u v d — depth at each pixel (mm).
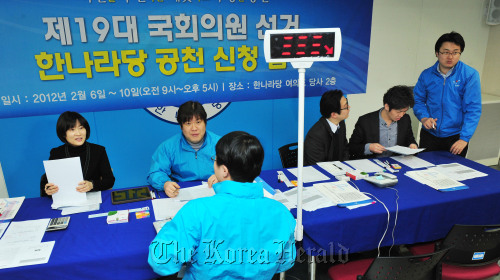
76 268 1363
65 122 1943
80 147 2084
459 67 2742
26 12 2650
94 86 2941
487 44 4066
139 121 3143
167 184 1905
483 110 3781
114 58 2922
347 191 1924
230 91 3312
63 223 1584
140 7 2883
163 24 2967
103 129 3061
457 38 2613
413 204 1792
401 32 3684
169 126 3250
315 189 1967
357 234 1715
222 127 3400
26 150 2924
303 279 2186
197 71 3154
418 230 1835
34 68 2764
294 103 3553
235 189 1127
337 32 1368
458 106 2824
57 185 1742
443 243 1568
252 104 3416
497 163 4109
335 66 3553
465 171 2238
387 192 1939
